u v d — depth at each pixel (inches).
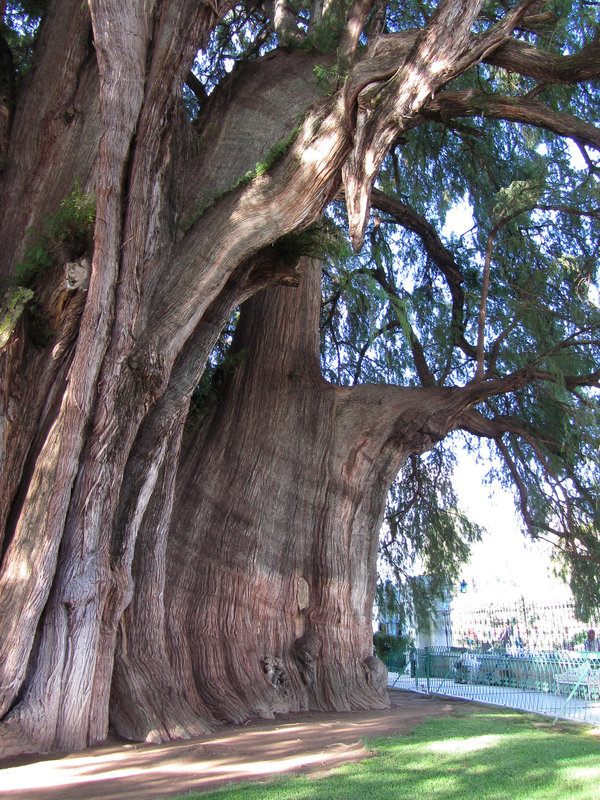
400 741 276.1
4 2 374.3
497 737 283.7
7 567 276.4
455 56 312.3
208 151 387.2
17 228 334.3
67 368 305.9
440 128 552.4
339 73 354.6
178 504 442.9
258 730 323.3
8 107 358.0
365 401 498.6
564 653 452.8
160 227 341.1
